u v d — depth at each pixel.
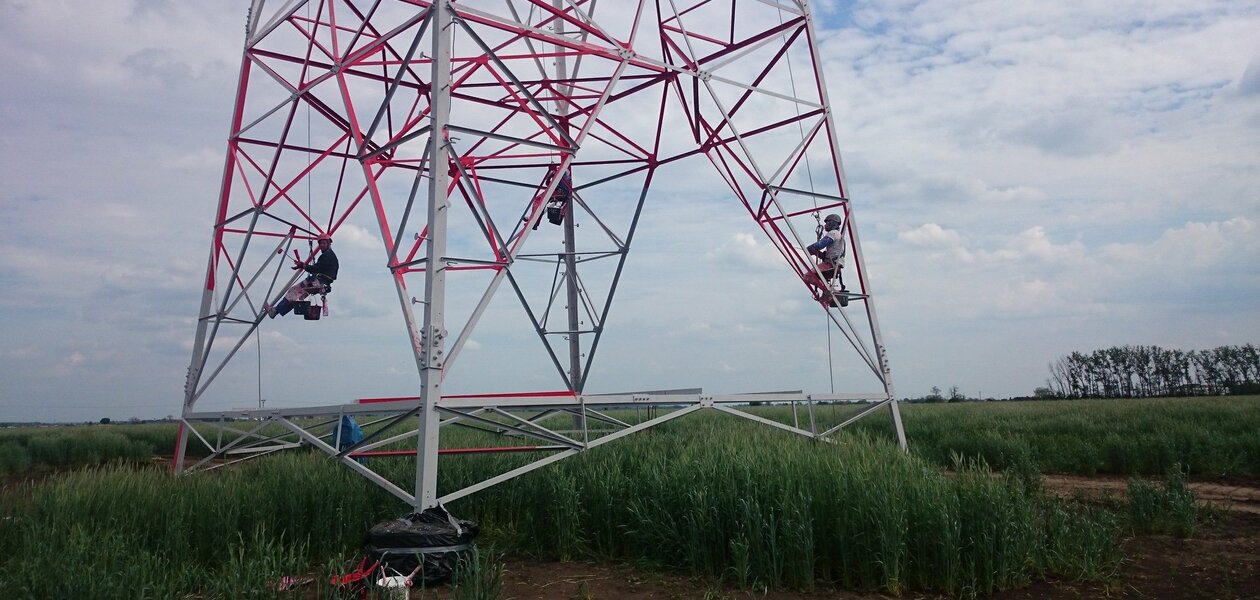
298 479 9.45
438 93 8.27
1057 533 8.09
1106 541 7.93
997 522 7.41
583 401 9.25
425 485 7.75
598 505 8.77
